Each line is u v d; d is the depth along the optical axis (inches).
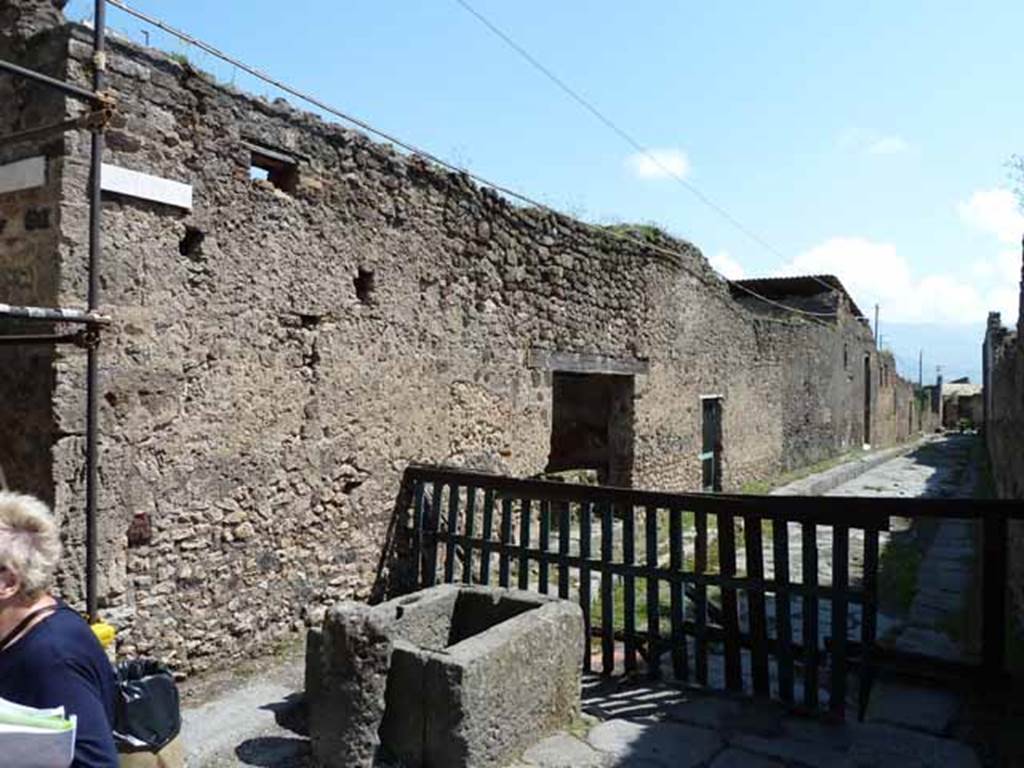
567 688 149.9
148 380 163.5
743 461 538.0
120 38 158.9
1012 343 329.1
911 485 597.9
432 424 244.8
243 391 184.5
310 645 135.0
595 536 333.1
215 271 177.5
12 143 149.2
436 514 221.6
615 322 355.9
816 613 155.7
